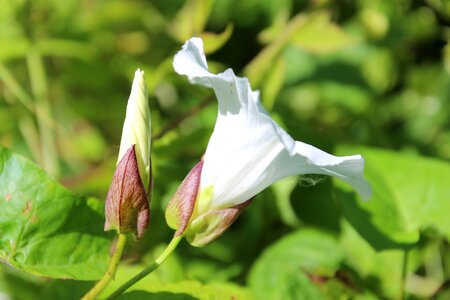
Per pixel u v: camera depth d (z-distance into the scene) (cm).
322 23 51
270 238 51
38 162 61
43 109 59
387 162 46
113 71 67
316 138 51
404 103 70
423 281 48
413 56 70
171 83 57
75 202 38
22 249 37
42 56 66
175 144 49
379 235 42
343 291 44
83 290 41
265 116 33
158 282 41
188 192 35
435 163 46
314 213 51
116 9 69
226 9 73
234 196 35
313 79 67
